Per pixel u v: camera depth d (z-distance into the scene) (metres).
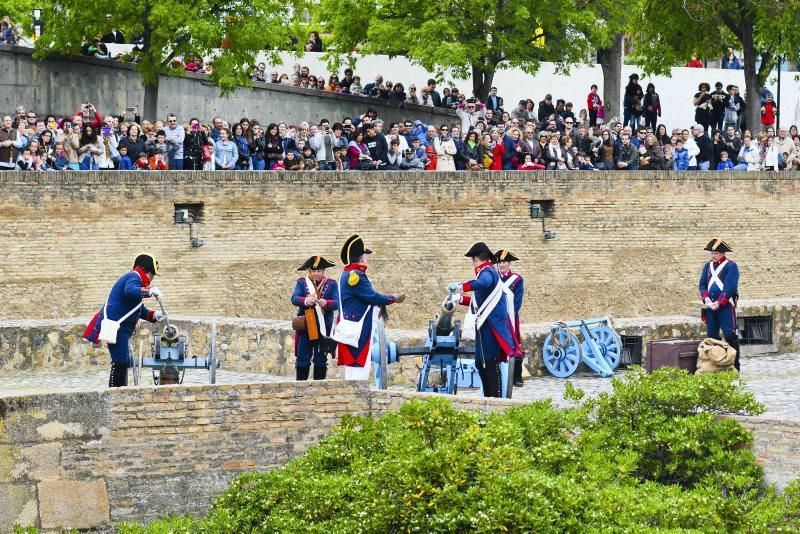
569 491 23.19
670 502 23.88
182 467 28.67
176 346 32.09
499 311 30.88
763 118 65.38
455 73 62.03
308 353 32.69
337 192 53.94
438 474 23.05
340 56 65.06
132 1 54.56
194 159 52.25
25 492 27.80
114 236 50.38
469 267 56.19
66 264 49.62
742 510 24.36
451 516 22.52
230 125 58.50
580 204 57.97
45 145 50.06
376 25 61.31
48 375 39.16
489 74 63.19
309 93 59.69
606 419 27.27
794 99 71.44
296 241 53.38
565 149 58.41
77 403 28.16
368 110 58.09
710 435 26.44
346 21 62.91
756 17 63.09
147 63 55.25
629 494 23.92
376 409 29.61
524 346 38.56
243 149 53.41
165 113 57.38
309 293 32.50
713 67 73.81
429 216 55.41
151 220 51.00
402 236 55.03
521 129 59.06
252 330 39.69
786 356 43.38
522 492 22.69
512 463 23.36
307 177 53.47
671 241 59.59
